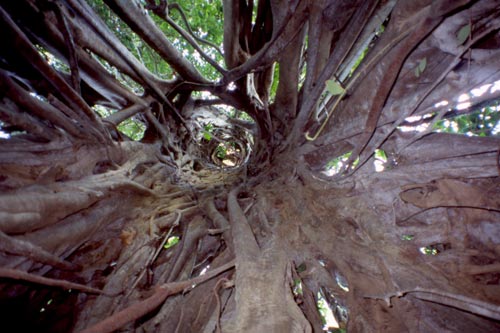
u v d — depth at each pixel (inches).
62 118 109.3
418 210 97.1
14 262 72.4
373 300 79.4
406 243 82.7
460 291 73.5
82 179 113.0
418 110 95.2
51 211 86.0
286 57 153.3
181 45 273.4
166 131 215.2
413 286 72.4
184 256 112.8
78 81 119.5
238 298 66.7
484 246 85.0
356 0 108.0
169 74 265.9
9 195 74.2
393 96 97.5
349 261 88.3
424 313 74.6
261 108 212.5
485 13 69.6
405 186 97.0
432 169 91.5
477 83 81.6
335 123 125.0
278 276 74.1
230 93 204.4
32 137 104.0
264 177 174.7
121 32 201.2
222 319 71.4
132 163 152.0
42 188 89.7
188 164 266.1
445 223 93.0
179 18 251.0
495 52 76.0
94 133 124.3
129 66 156.7
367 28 121.2
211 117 310.7
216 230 112.0
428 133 95.5
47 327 94.3
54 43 117.6
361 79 104.0
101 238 118.9
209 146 380.5
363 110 105.9
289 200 127.0
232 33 165.8
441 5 51.6
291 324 58.1
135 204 141.3
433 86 78.4
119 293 97.8
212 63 159.2
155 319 90.5
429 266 78.4
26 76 109.7
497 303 71.4
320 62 136.2
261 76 217.9
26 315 93.6
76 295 101.6
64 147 109.4
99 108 276.4
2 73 82.4
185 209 140.9
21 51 88.3
